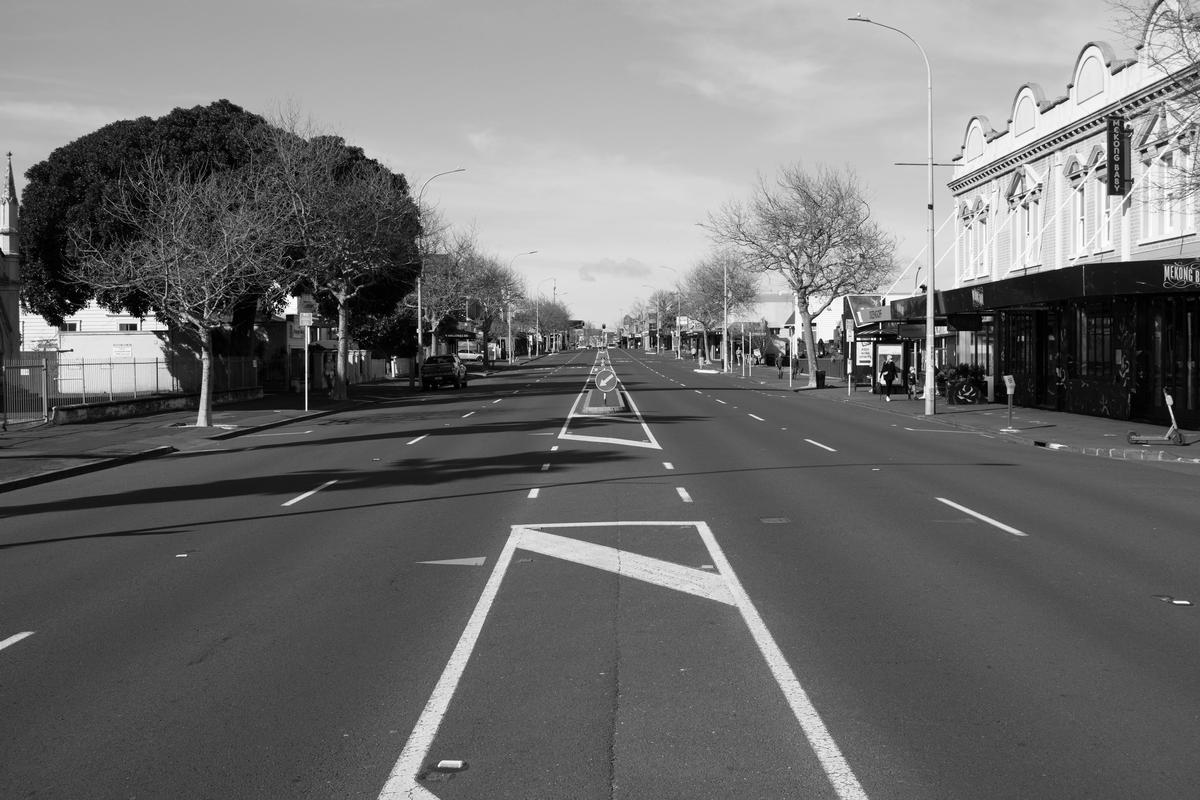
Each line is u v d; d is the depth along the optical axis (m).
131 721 6.09
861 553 10.90
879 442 24.12
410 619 8.38
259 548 11.70
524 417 33.28
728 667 6.96
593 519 13.23
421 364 59.53
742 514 13.52
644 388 53.38
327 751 5.57
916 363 47.25
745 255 58.44
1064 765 5.28
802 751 5.48
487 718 6.03
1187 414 26.61
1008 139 39.91
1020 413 33.06
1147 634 7.75
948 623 8.07
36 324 60.84
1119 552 10.92
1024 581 9.55
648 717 6.02
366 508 14.56
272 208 38.16
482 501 14.99
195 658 7.38
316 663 7.19
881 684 6.59
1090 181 32.59
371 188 44.72
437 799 4.93
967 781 5.09
